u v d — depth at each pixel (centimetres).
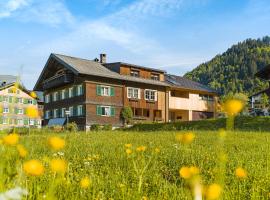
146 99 5000
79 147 1088
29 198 282
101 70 4706
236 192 474
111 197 412
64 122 4750
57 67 5009
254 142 1274
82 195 370
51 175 407
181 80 5862
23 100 4328
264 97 4622
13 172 243
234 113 154
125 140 1416
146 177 557
